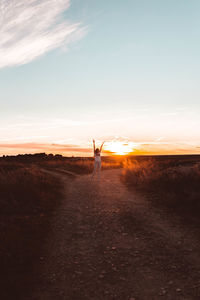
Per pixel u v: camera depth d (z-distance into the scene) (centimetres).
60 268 467
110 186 1359
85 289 397
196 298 366
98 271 455
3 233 592
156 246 568
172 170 1425
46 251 544
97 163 1555
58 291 391
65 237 632
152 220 760
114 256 519
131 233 657
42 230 666
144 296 375
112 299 370
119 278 429
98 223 743
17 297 370
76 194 1166
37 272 450
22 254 506
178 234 639
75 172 2178
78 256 520
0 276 417
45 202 968
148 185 1257
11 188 1073
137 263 485
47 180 1429
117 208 906
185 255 516
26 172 1548
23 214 798
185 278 424
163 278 427
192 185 1052
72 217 806
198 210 807
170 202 917
